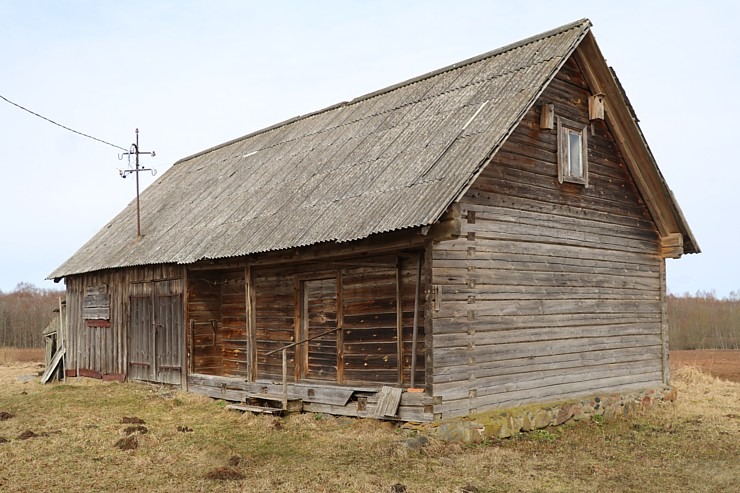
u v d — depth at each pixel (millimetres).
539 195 12734
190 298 15875
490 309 11555
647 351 15227
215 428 11719
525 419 11578
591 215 13953
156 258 15703
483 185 11680
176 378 16062
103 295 18953
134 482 8414
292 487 8188
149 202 21172
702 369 24406
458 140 11961
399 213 10609
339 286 13305
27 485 8281
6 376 21172
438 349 10656
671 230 15734
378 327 12562
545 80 12086
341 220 11703
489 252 11633
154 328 16891
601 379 13859
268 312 14891
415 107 14875
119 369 18172
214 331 16156
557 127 13227
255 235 13453
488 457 9727
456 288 11016
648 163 14625
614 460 10016
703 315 44250
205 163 21688
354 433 10836
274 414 12586
